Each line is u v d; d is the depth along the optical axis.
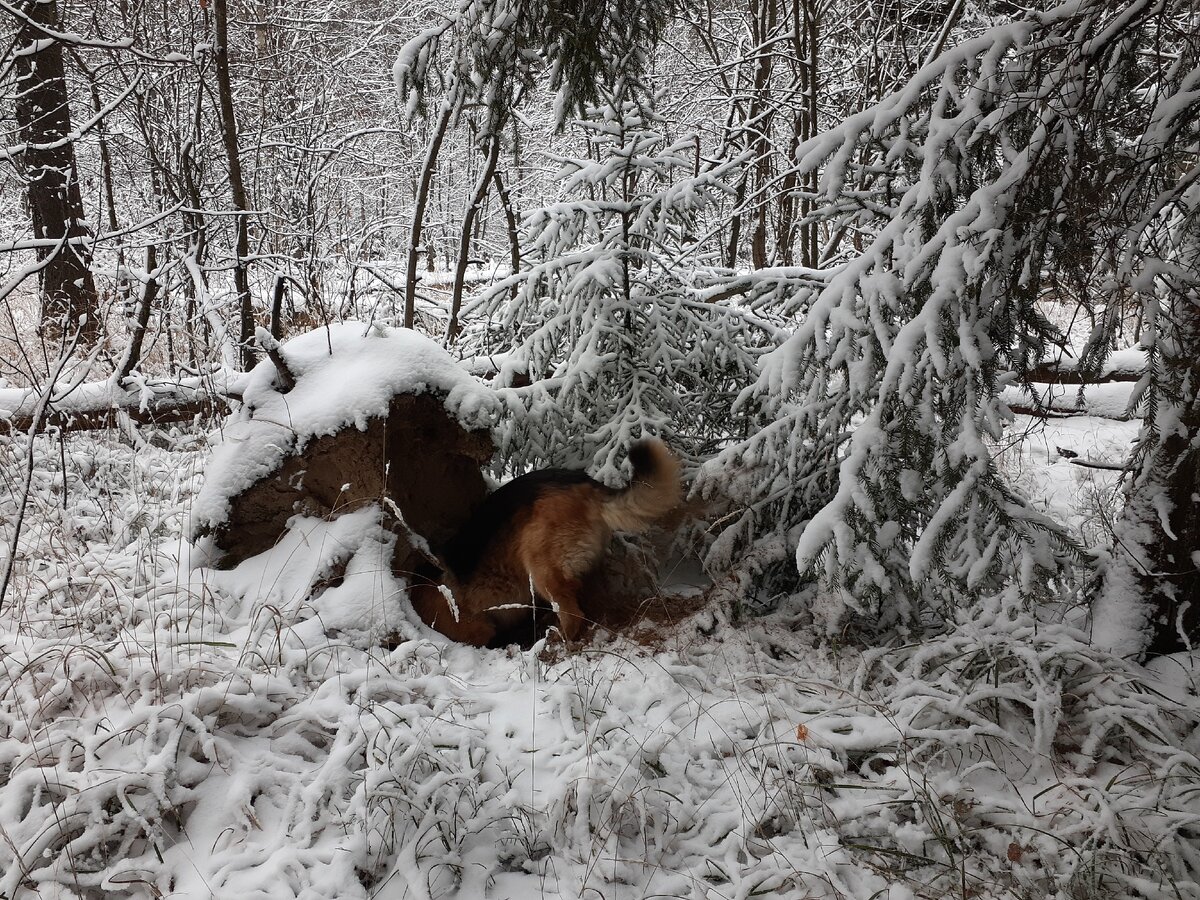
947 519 3.15
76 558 4.11
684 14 5.83
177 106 8.20
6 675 3.13
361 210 13.78
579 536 4.06
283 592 3.80
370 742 2.83
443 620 4.16
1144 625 3.45
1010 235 3.06
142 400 5.51
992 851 2.65
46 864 2.51
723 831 2.73
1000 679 3.24
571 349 5.06
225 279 8.62
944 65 3.23
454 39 5.43
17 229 10.11
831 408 3.83
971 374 3.14
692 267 5.94
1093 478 6.41
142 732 2.84
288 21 11.03
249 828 2.64
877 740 2.98
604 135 6.18
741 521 4.13
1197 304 2.96
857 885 2.53
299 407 4.04
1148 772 2.86
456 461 4.62
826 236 7.27
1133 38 3.04
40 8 7.36
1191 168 3.12
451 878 2.53
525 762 2.96
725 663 3.66
